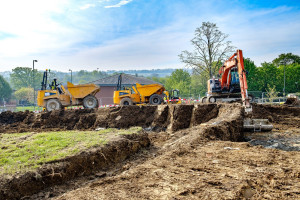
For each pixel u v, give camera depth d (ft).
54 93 58.65
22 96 202.28
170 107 49.11
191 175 16.17
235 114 36.19
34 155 20.40
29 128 48.49
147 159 24.72
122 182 15.64
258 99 106.01
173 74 214.28
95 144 23.72
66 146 23.22
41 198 16.21
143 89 63.87
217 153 21.47
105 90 126.52
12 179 16.11
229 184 14.40
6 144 23.85
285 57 207.62
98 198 13.47
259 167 17.47
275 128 38.88
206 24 107.76
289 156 20.39
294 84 171.53
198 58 114.01
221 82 59.77
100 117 51.60
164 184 14.88
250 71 172.35
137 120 50.60
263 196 13.06
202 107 45.52
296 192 13.38
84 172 20.63
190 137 27.66
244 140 32.22
